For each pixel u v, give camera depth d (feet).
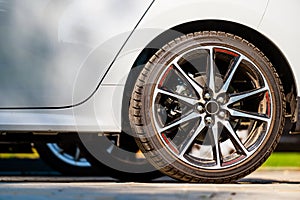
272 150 15.25
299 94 15.15
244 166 15.07
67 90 14.64
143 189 14.20
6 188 14.43
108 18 14.56
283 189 14.74
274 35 14.96
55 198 12.71
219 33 14.98
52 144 20.17
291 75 15.24
